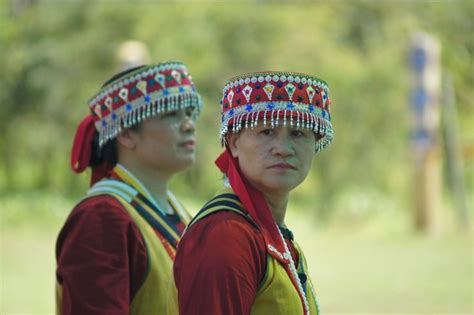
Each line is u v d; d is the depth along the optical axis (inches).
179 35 1729.8
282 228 271.0
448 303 776.9
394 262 1051.3
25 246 1160.2
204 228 249.9
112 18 1760.6
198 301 239.9
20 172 1776.6
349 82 1753.2
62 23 1788.9
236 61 1752.0
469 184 1846.7
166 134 358.0
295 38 1766.7
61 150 1738.4
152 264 335.9
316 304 270.7
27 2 1879.9
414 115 1400.1
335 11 1923.0
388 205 1657.2
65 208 1510.8
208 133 1712.6
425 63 1393.9
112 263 325.1
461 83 1903.3
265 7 1807.3
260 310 249.4
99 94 363.6
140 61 1212.5
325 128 262.7
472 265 1006.4
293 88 256.1
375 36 1882.4
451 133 1584.6
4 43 1786.4
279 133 257.3
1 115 1779.0
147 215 348.2
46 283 900.0
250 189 261.1
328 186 1718.8
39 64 1750.7
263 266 250.5
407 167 1750.7
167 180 369.1
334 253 1152.2
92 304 318.0
